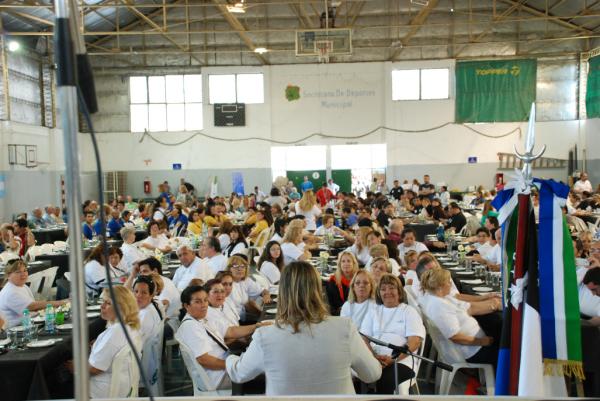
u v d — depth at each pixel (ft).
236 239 26.27
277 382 7.70
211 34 67.26
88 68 4.16
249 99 68.39
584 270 15.80
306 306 7.75
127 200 61.67
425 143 67.72
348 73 67.82
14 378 12.63
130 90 68.33
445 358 14.62
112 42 67.05
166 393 17.12
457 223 38.09
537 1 62.39
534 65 65.46
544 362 8.54
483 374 15.79
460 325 14.43
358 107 68.13
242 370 8.26
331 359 7.68
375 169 68.85
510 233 9.39
